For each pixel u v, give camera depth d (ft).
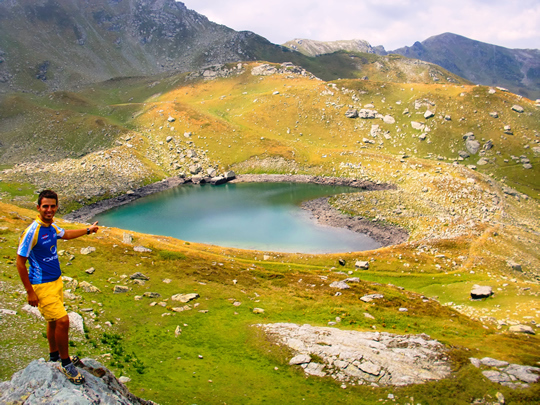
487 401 90.74
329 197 524.11
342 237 384.47
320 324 142.61
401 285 256.52
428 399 92.07
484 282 234.79
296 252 347.77
